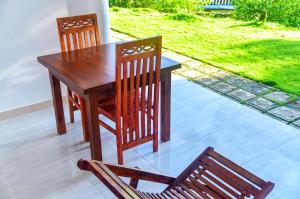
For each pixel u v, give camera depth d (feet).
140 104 8.63
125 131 8.37
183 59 16.21
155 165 8.73
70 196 7.72
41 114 11.54
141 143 8.89
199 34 16.52
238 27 15.05
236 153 9.14
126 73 7.60
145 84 8.09
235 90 13.05
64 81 8.17
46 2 10.85
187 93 12.89
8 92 11.10
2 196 7.80
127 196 4.27
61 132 10.20
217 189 6.26
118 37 18.60
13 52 10.80
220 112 11.40
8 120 11.19
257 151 9.21
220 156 6.56
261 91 12.82
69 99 10.32
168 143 9.68
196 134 10.12
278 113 11.23
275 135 9.96
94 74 8.02
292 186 7.86
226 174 6.28
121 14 19.30
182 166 8.68
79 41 10.25
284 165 8.61
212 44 16.12
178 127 10.52
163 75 8.71
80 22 10.10
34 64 11.29
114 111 8.64
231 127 10.46
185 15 16.76
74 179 8.28
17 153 9.38
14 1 10.32
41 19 10.94
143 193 6.03
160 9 17.63
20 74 11.14
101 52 9.70
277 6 13.60
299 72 13.35
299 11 12.96
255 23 14.44
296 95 12.30
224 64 15.31
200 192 6.31
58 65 8.68
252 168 8.52
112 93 7.95
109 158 9.04
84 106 9.25
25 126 10.78
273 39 14.01
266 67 14.26
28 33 10.86
